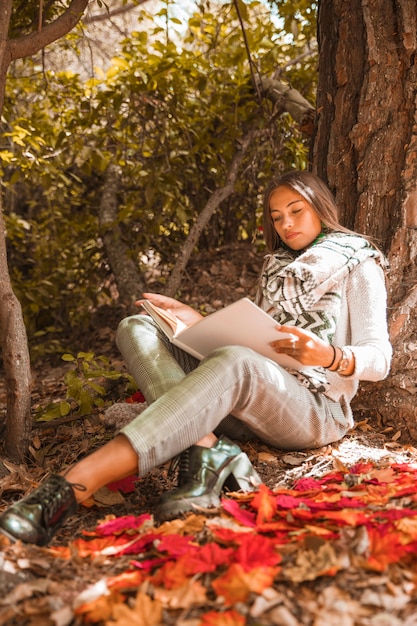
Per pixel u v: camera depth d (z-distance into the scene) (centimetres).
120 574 164
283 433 240
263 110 460
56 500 187
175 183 471
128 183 515
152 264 548
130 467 196
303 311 235
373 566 155
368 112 303
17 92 520
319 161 326
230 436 259
